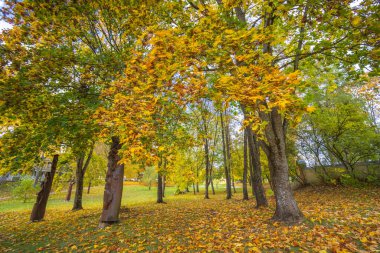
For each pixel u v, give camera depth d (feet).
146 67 11.85
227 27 12.32
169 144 19.58
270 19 18.83
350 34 14.42
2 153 23.72
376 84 50.34
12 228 31.24
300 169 55.01
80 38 26.50
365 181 43.75
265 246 14.78
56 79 22.50
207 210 35.63
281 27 17.33
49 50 20.33
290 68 24.25
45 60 20.49
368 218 18.54
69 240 22.09
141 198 82.38
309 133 49.80
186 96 14.53
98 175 94.12
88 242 20.57
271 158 22.06
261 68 10.88
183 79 13.01
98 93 22.50
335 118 44.68
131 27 24.41
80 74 23.47
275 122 22.09
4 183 99.86
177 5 18.10
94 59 22.20
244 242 16.25
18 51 20.93
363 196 33.71
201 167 92.32
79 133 26.61
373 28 12.62
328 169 49.83
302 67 23.94
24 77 19.56
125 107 14.87
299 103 9.59
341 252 12.41
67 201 75.61
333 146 45.80
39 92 21.61
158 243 18.47
